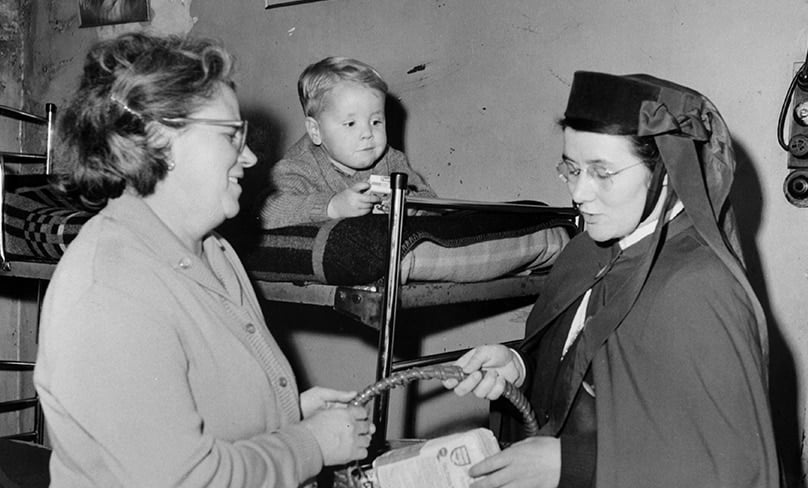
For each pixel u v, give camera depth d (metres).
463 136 2.88
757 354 1.40
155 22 3.58
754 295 1.44
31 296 3.87
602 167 1.45
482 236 2.08
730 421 1.34
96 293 1.24
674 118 1.39
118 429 1.21
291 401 1.49
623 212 1.47
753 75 2.35
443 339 3.01
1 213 2.44
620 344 1.46
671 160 1.41
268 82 3.31
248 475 1.28
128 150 1.34
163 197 1.40
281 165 2.39
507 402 1.92
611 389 1.45
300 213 2.16
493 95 2.81
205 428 1.33
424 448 1.51
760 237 2.35
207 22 3.46
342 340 3.26
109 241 1.31
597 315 1.52
